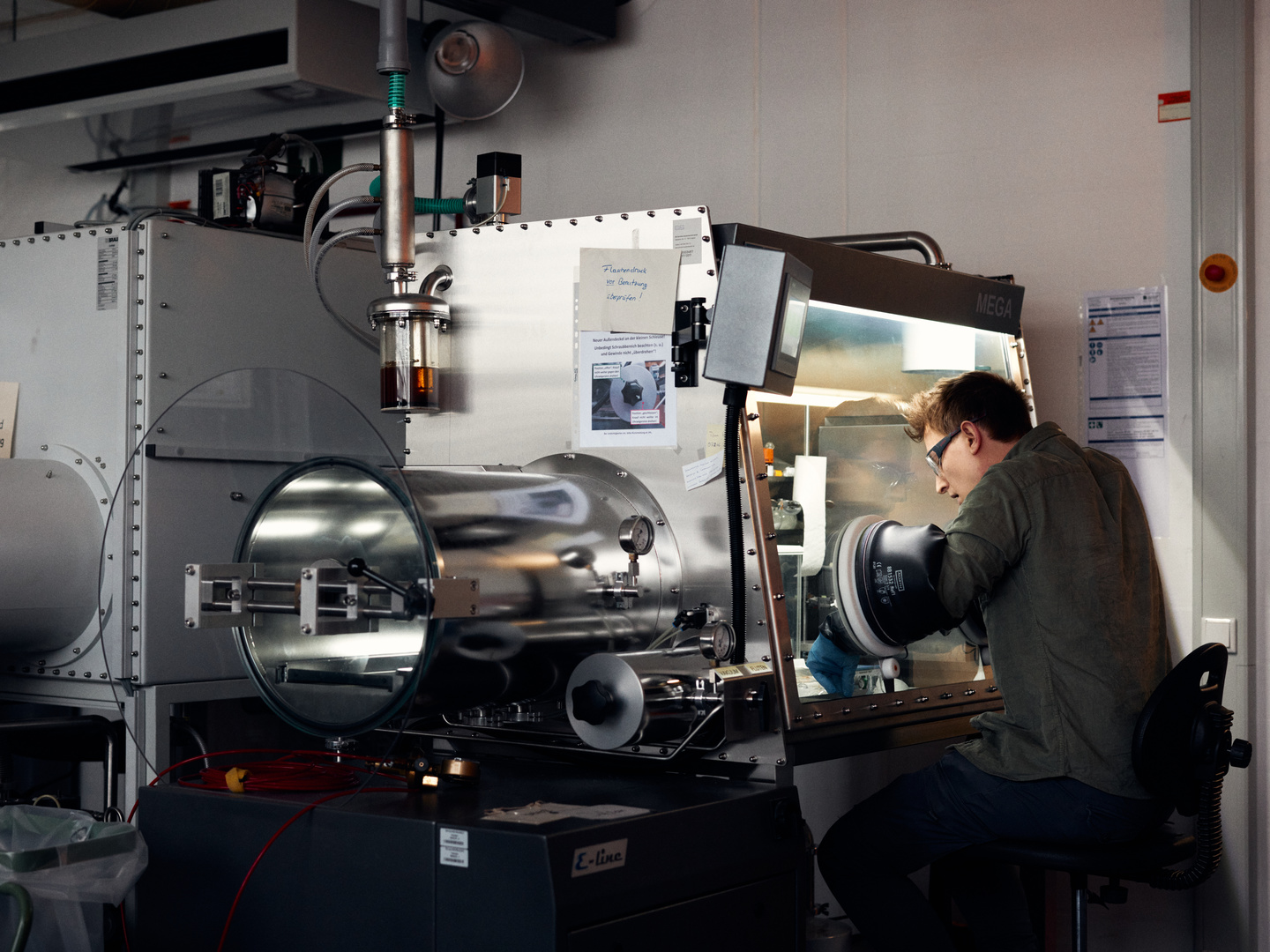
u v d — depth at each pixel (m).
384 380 2.27
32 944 1.55
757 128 3.37
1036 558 2.00
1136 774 1.90
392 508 1.60
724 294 1.91
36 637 2.53
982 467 2.26
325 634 1.62
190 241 2.67
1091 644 1.97
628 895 1.55
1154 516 2.90
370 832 1.62
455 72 3.11
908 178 3.18
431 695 1.75
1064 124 3.01
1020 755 1.97
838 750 2.06
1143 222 2.92
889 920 2.05
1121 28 2.95
